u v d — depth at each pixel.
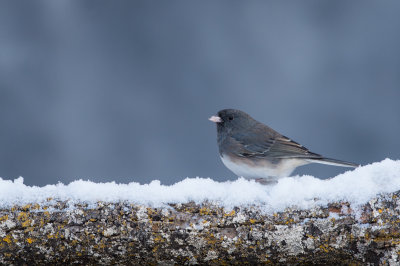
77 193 4.41
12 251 4.36
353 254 4.41
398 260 4.29
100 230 4.36
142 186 4.55
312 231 4.37
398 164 4.49
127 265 4.63
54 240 4.35
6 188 4.36
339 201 4.38
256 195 4.51
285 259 4.55
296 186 4.51
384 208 4.28
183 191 4.52
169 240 4.43
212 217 4.43
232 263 4.62
